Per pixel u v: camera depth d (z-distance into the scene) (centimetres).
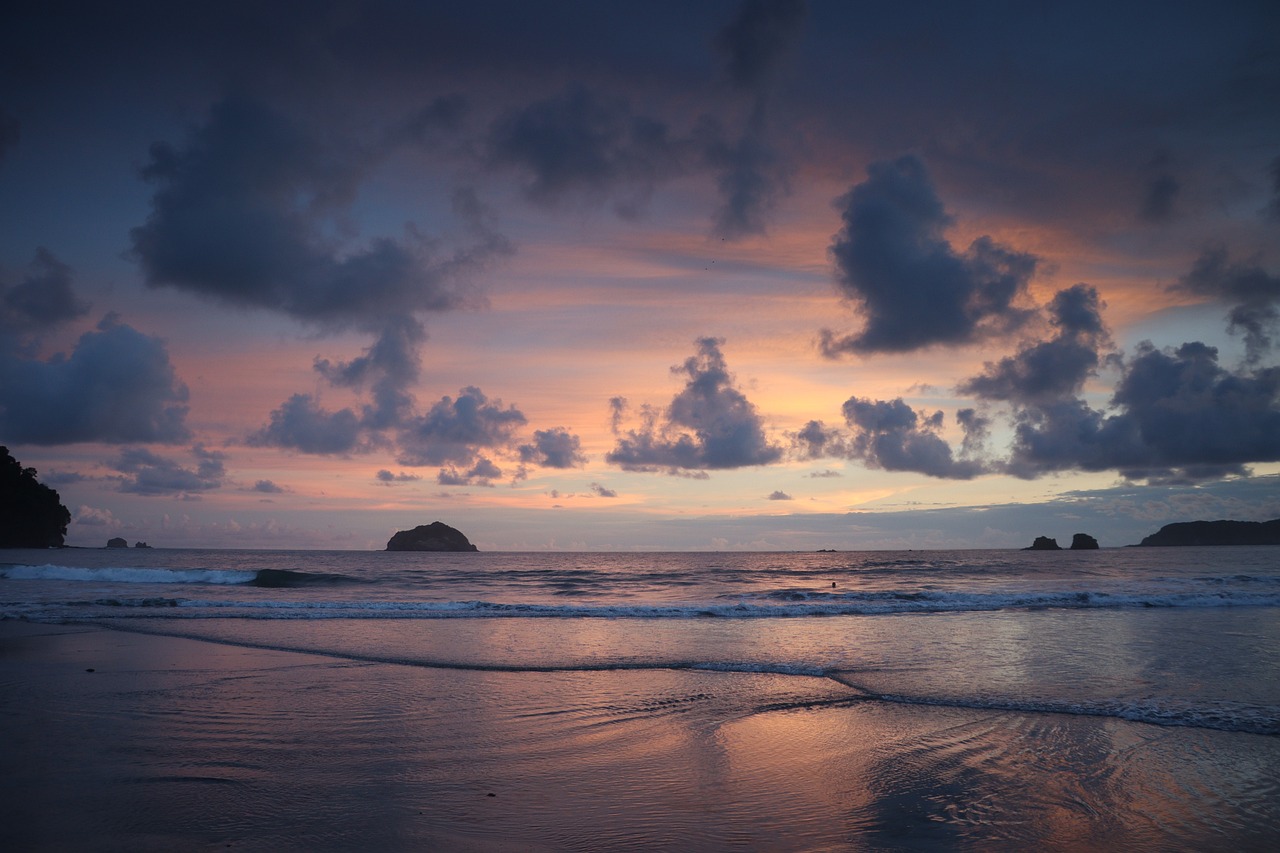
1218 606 2319
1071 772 682
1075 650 1381
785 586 3641
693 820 563
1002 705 942
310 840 515
